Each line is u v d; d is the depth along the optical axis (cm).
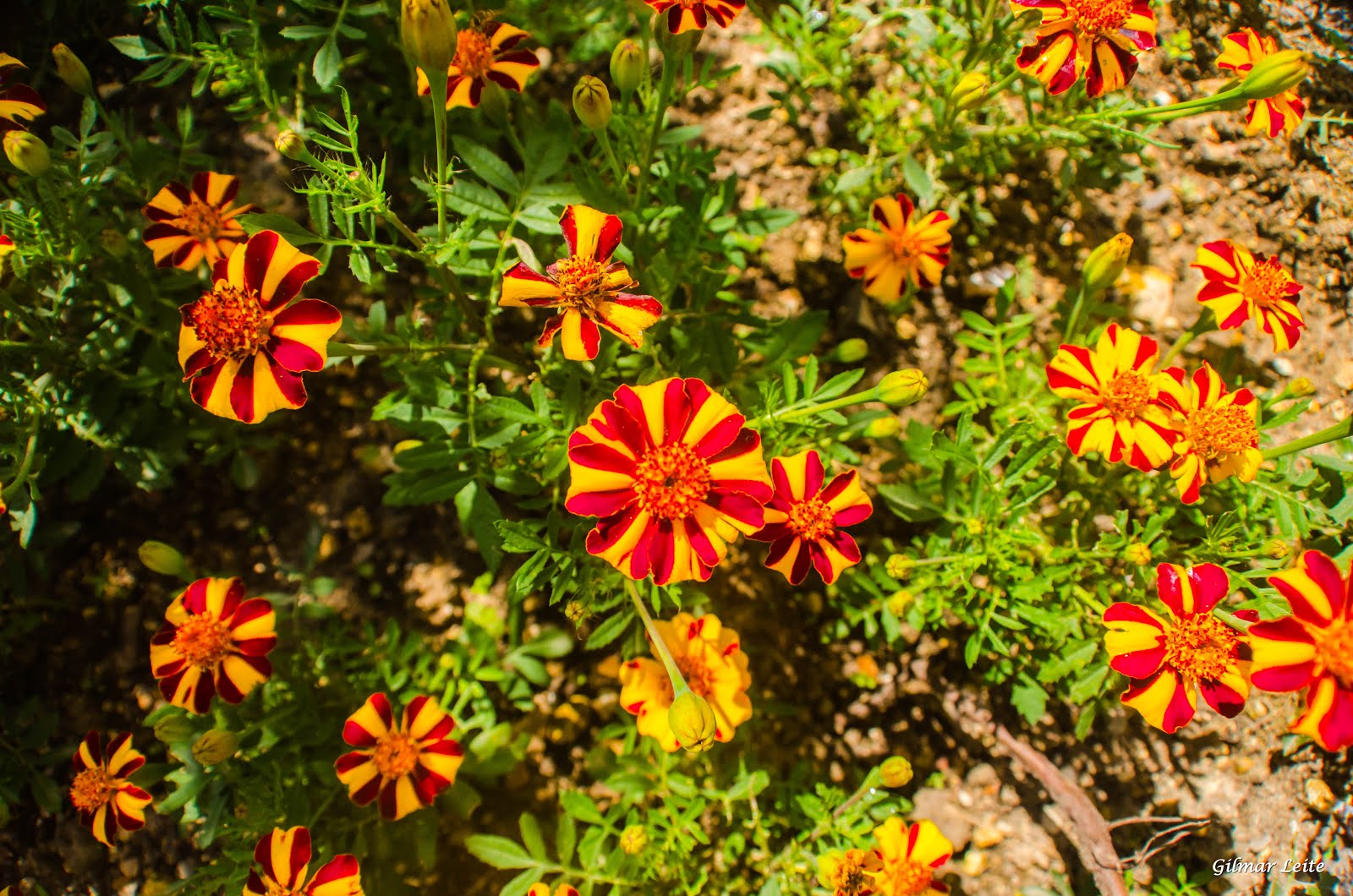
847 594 35
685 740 25
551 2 37
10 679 35
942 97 36
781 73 37
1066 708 36
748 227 34
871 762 36
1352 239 40
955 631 37
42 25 38
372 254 36
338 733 33
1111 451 29
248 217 26
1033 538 31
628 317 27
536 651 34
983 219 38
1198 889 35
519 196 29
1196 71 40
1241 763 36
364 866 33
